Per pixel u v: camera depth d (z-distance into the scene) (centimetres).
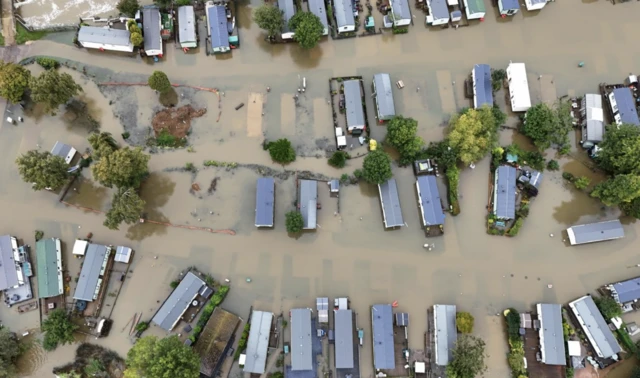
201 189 7850
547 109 7662
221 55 8394
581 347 7281
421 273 7606
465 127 7425
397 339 7288
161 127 8044
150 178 7850
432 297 7525
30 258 7525
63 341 7000
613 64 8450
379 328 7125
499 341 7375
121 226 7694
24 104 8038
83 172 7869
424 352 7288
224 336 7144
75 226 7681
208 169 7925
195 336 7206
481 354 6731
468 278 7600
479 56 8469
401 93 8256
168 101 8150
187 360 6397
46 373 7212
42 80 7244
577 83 8356
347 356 7050
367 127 8062
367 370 7231
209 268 7569
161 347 6375
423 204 7575
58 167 7244
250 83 8275
